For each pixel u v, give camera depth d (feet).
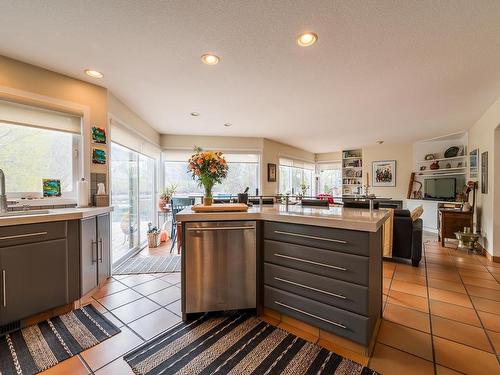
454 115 12.53
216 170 7.04
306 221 5.48
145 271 9.87
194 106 11.25
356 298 4.91
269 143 19.44
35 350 5.09
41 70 7.50
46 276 6.21
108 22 5.44
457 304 7.12
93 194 8.64
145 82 8.65
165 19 5.34
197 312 6.24
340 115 12.59
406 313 6.62
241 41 6.19
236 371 4.53
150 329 5.86
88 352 5.04
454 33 5.76
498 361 4.77
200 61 7.21
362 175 23.06
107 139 9.18
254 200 11.02
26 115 7.36
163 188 17.03
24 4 4.86
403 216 11.14
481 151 12.89
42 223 6.15
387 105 10.99
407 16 5.20
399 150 21.13
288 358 4.86
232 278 6.32
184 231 6.16
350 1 4.79
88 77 8.23
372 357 4.89
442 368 4.59
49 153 8.02
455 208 15.08
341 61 7.16
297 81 8.54
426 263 11.00
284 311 5.92
